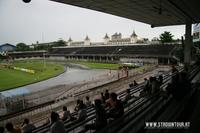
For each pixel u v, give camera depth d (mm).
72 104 21547
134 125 5980
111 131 5617
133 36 128250
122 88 29172
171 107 7664
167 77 15477
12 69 74375
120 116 6363
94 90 27875
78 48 121000
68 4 11711
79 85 37812
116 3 11875
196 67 20641
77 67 78500
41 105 20234
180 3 12484
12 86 39500
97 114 5996
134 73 46062
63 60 114812
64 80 47531
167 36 86750
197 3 12695
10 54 132750
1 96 28703
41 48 160500
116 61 89562
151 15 16438
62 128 5664
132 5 12508
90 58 106188
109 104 7547
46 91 33781
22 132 8766
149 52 79000
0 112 19438
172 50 71375
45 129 9406
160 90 9953
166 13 15664
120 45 99375
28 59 131375
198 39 50875
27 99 25922
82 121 7508
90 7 12758
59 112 18594
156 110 7219
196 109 8070
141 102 8055
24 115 17734
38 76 54188
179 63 58469
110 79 43188
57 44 168500
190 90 9555
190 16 17812
